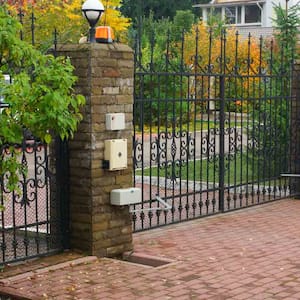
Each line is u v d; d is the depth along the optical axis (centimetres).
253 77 1066
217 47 2197
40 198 1138
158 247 784
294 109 1159
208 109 972
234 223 934
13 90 490
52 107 494
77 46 713
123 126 736
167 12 4953
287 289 616
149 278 649
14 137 510
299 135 1157
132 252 756
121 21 1884
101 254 730
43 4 1672
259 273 670
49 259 712
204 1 5275
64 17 1688
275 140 1148
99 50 712
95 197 721
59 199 734
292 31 1309
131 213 839
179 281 639
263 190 1112
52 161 739
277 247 789
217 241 819
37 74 508
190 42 2184
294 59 1206
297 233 872
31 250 745
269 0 4397
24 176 664
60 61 549
